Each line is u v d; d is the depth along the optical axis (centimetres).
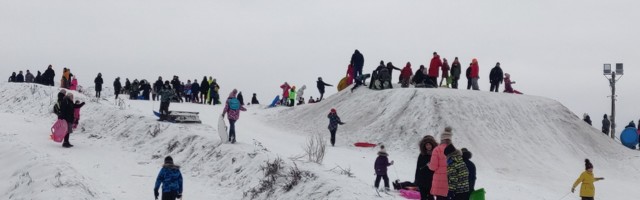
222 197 1290
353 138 2386
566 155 2339
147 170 1562
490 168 2064
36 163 1330
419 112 2445
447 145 860
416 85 2873
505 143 2314
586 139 2547
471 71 2870
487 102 2575
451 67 2898
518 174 2016
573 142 2488
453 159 847
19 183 1209
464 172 842
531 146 2342
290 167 1295
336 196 1040
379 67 2931
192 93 3838
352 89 3005
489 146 2267
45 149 1711
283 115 3073
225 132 1681
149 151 1802
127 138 1966
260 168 1362
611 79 3005
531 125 2517
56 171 1235
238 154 1511
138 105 3117
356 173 1593
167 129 1945
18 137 1838
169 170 1059
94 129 2145
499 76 2828
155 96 3769
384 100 2673
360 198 1018
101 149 1820
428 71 2884
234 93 1739
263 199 1216
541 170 2083
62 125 1794
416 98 2541
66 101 1817
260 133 2438
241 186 1333
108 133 2075
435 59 2838
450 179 843
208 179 1449
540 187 1791
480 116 2459
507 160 2170
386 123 2444
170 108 3127
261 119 3042
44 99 2856
